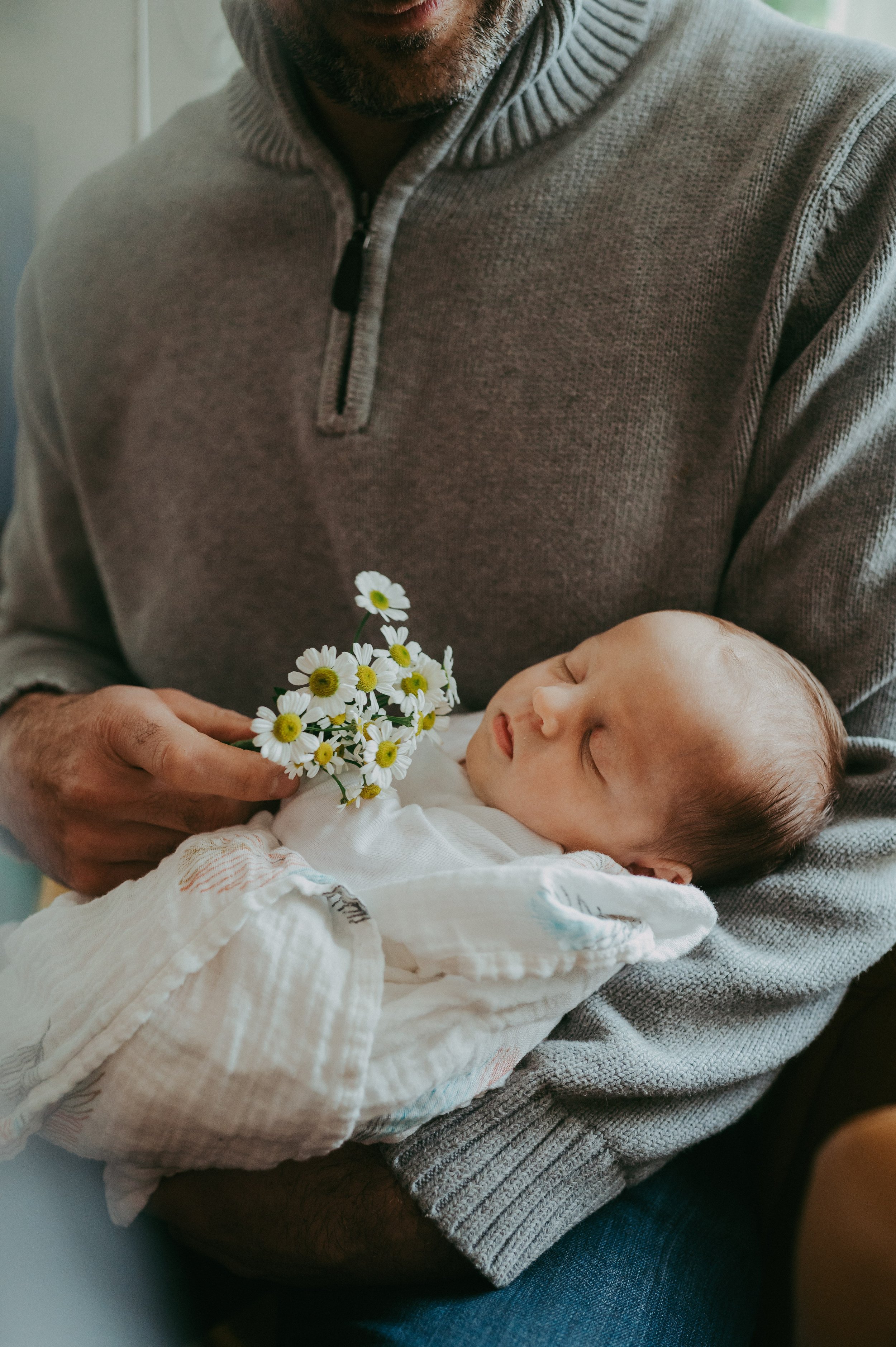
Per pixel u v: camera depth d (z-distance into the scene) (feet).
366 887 2.32
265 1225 2.17
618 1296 2.15
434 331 2.96
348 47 2.51
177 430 3.32
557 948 2.08
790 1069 2.80
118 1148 2.04
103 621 3.99
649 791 2.46
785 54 2.82
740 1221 2.53
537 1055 2.23
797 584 2.71
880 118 2.55
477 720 3.04
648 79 2.88
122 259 3.34
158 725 2.39
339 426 3.02
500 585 3.03
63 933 2.30
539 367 2.88
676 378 2.80
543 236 2.87
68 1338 2.02
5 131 2.34
